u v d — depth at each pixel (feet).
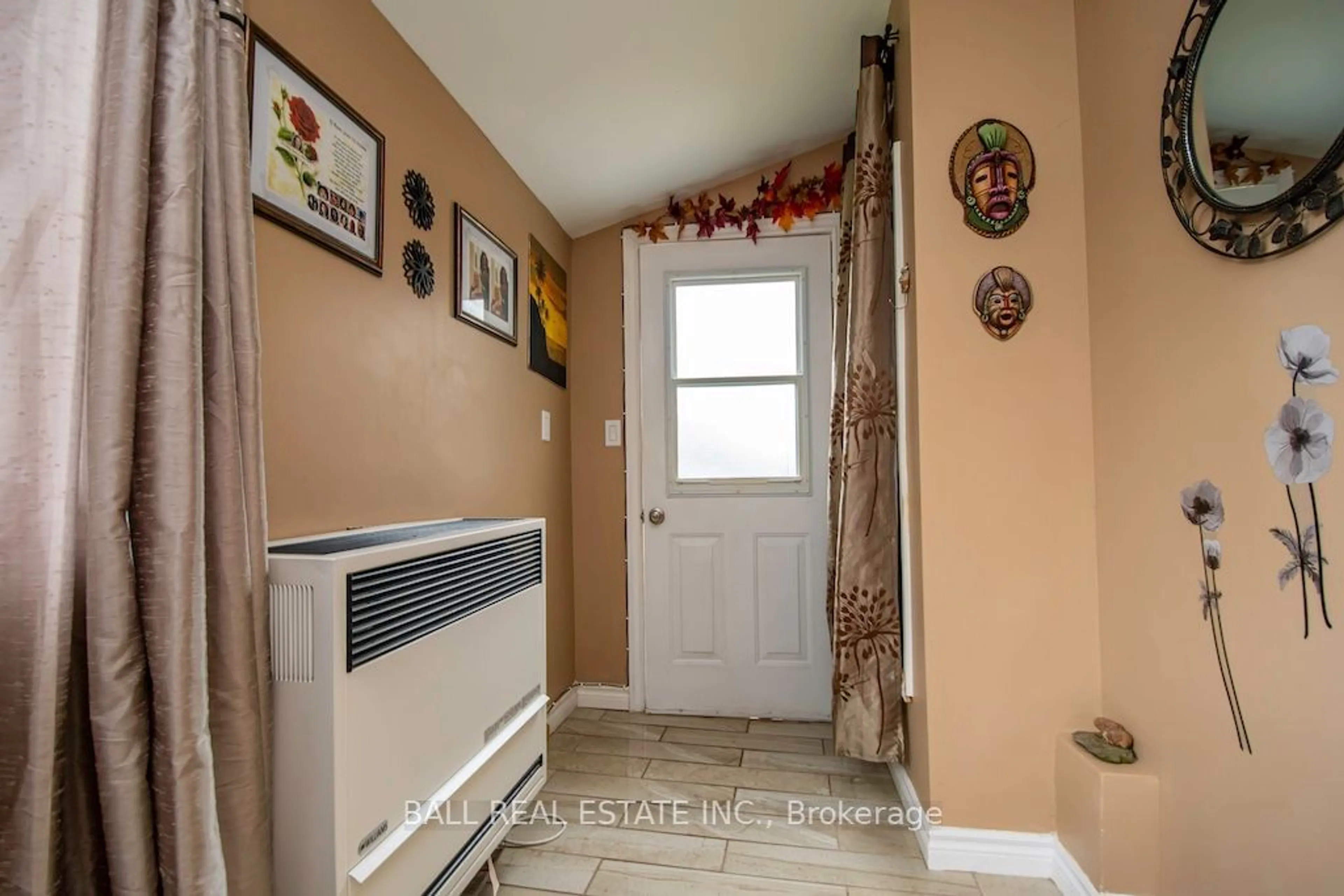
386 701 3.23
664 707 8.73
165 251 2.48
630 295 9.00
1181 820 3.98
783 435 8.71
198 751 2.45
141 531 2.44
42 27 2.32
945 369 5.21
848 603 6.11
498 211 6.63
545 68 5.75
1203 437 3.74
